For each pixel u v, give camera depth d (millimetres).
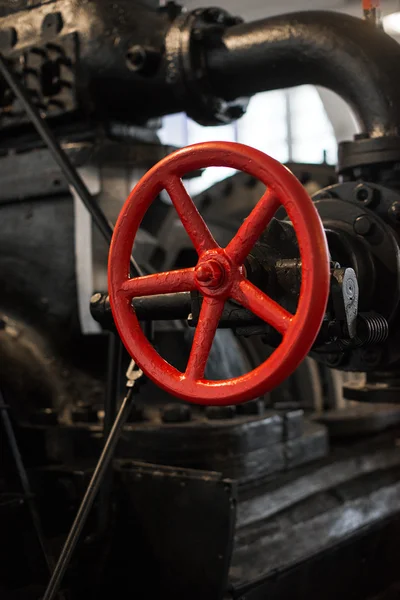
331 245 1719
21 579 1878
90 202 1869
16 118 2326
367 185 1763
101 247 2229
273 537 2006
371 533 2322
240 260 1390
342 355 1805
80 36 2238
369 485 2385
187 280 1428
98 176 2248
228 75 2135
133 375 1725
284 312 1350
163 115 2312
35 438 2090
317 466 2297
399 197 1738
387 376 1855
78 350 2254
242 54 2076
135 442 2016
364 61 1888
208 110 2199
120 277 1484
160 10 2229
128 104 2271
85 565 1924
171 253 2787
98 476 1658
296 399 2594
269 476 2129
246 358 2436
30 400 2160
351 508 2252
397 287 1683
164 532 1903
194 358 1416
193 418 2098
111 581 1964
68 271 2240
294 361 1333
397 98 1868
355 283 1469
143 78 2197
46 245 2281
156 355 1465
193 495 1871
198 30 2129
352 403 2736
